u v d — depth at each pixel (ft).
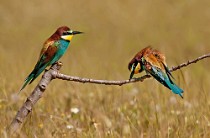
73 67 57.16
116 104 41.60
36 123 36.32
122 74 57.31
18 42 85.30
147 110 40.32
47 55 34.17
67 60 66.18
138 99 42.09
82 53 75.36
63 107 42.06
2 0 98.68
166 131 35.14
